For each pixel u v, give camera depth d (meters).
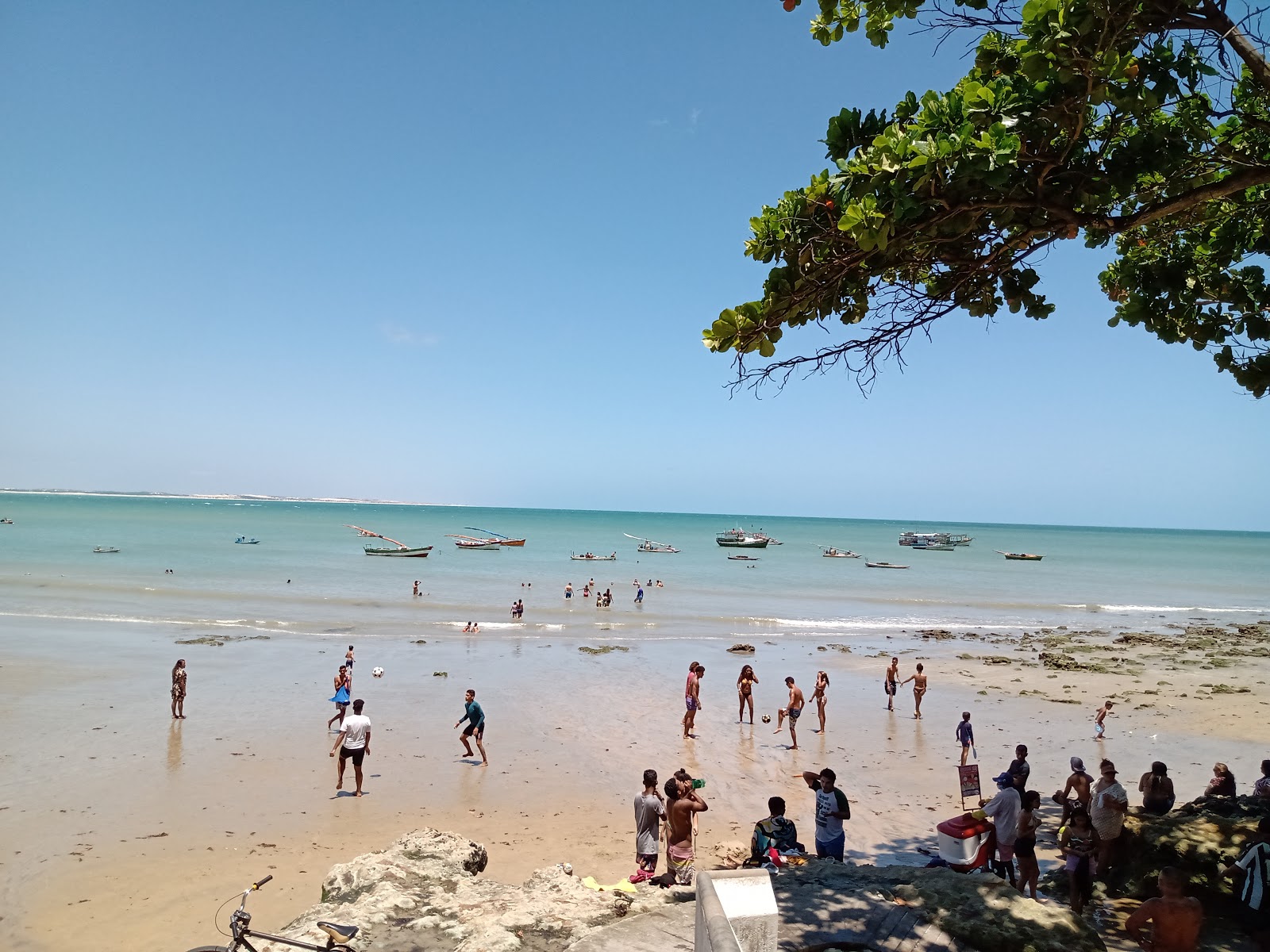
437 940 6.48
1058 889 9.26
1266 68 5.57
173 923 9.56
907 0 6.65
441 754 17.00
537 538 141.50
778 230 6.76
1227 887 8.05
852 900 6.86
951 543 130.88
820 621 40.91
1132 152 6.40
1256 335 8.34
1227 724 21.20
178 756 16.09
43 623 32.12
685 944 6.25
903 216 5.95
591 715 20.78
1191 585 71.62
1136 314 8.92
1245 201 8.34
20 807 13.13
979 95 5.96
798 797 15.05
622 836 12.82
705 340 7.01
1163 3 5.74
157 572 54.28
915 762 17.45
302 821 13.03
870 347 7.76
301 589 47.22
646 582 58.75
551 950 6.17
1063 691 25.28
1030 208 6.42
